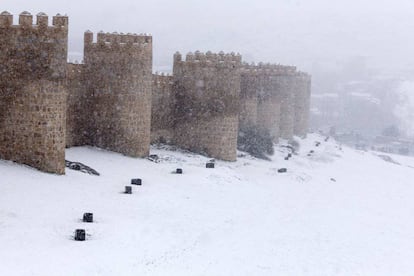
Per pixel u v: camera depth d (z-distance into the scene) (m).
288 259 34.94
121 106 55.31
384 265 36.00
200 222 39.59
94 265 29.53
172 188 47.06
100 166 50.28
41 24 43.16
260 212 45.12
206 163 56.88
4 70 43.75
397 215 52.66
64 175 44.59
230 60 62.16
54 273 27.88
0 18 43.38
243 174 59.53
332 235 41.56
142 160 55.31
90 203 39.41
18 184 39.62
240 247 35.91
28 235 32.19
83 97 55.38
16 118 43.84
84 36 55.72
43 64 43.25
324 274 33.16
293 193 55.41
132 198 42.31
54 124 43.62
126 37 54.84
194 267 31.56
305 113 99.44
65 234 33.38
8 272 27.25
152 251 32.84
